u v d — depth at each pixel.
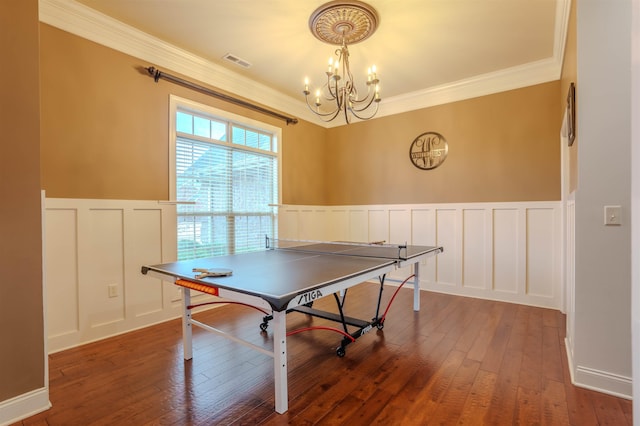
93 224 2.76
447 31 2.92
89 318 2.73
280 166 4.57
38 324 1.80
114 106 2.88
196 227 3.57
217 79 3.71
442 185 4.33
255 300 1.55
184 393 1.96
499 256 3.93
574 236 2.09
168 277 2.08
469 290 4.12
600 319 1.97
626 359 1.90
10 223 1.71
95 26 2.74
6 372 1.70
